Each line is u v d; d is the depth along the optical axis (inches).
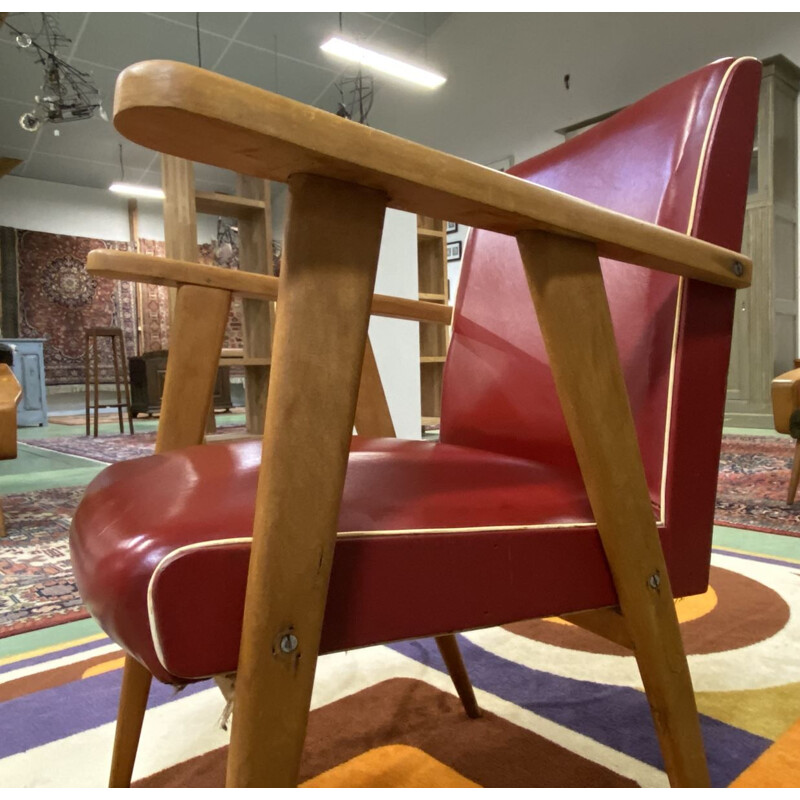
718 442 25.2
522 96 265.9
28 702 40.3
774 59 180.1
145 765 33.3
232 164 15.9
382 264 135.7
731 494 96.8
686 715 22.9
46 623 54.2
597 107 243.4
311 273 16.5
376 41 283.4
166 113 13.7
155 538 16.7
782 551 69.6
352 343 16.9
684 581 24.2
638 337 26.5
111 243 374.3
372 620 18.0
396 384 137.3
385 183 16.7
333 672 43.1
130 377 292.2
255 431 165.0
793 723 35.6
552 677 41.9
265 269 171.3
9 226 343.6
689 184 25.7
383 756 33.3
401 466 25.2
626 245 20.9
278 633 16.1
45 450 174.6
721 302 25.5
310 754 33.6
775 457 129.9
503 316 35.3
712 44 212.1
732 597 54.6
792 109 191.0
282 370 16.3
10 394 76.0
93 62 253.4
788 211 191.2
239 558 16.4
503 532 20.1
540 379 31.7
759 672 41.5
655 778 31.0
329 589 17.4
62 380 355.9
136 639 16.1
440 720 36.9
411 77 258.4
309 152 15.0
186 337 32.8
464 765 32.4
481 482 23.8
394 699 39.4
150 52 253.8
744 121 26.4
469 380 36.3
